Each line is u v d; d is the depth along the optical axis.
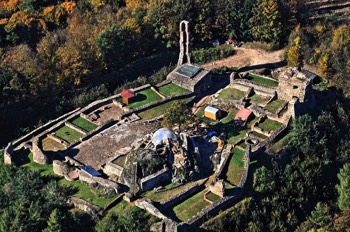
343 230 159.75
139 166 164.50
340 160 180.50
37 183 167.12
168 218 152.62
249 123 189.00
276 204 163.25
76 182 170.00
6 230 156.38
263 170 164.12
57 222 152.75
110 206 160.25
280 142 179.50
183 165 166.62
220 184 159.00
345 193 164.00
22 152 184.25
